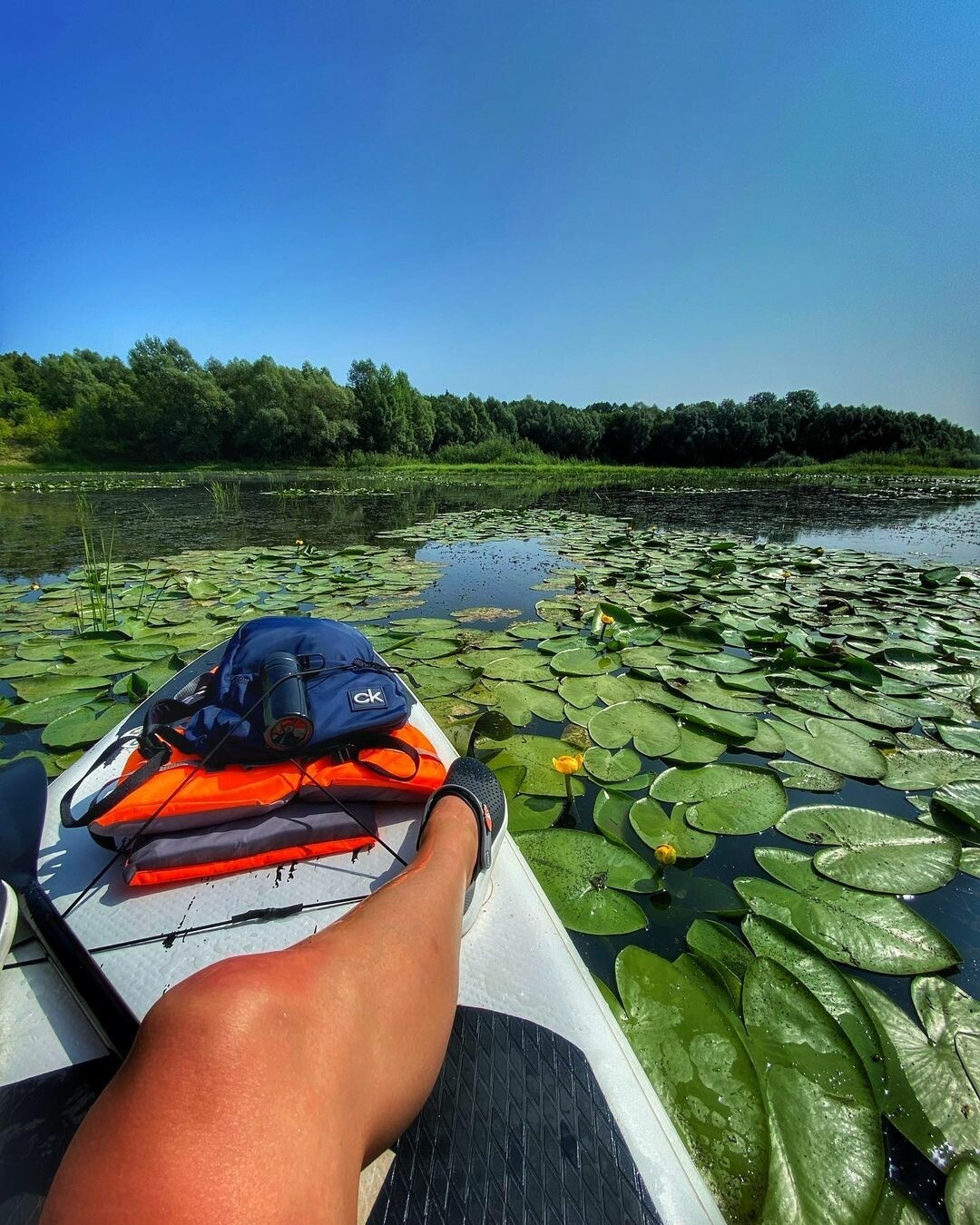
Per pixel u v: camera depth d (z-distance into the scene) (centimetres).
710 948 117
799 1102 88
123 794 100
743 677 253
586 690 239
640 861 140
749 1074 90
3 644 294
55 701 226
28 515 860
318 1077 51
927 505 1086
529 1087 75
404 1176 66
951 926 128
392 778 114
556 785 173
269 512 923
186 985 52
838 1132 84
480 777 120
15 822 103
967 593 407
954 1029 101
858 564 511
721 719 212
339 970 60
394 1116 60
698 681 249
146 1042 48
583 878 135
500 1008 86
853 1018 103
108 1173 41
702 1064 92
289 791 107
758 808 162
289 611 357
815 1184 78
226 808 102
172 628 318
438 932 75
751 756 196
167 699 151
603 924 123
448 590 416
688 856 145
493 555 553
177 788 103
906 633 319
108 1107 44
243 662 145
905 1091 92
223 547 596
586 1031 84
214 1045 48
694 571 471
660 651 284
